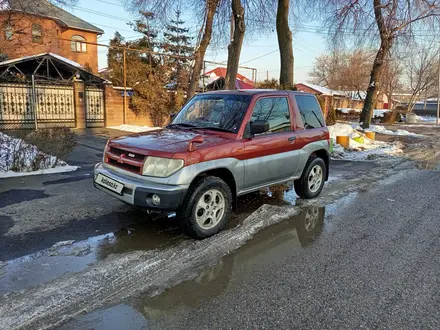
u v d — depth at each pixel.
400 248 4.13
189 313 2.74
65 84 15.75
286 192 6.52
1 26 17.67
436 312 2.83
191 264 3.56
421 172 9.22
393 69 43.72
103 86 17.23
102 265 3.45
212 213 4.23
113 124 17.72
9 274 3.22
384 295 3.07
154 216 4.87
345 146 13.22
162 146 3.95
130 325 2.57
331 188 7.03
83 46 29.12
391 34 19.66
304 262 3.70
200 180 4.04
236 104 4.84
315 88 46.09
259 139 4.70
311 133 5.74
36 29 22.31
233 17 15.15
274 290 3.12
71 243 3.93
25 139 7.40
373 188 7.19
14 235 4.09
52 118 15.47
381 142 16.16
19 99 14.36
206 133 4.58
